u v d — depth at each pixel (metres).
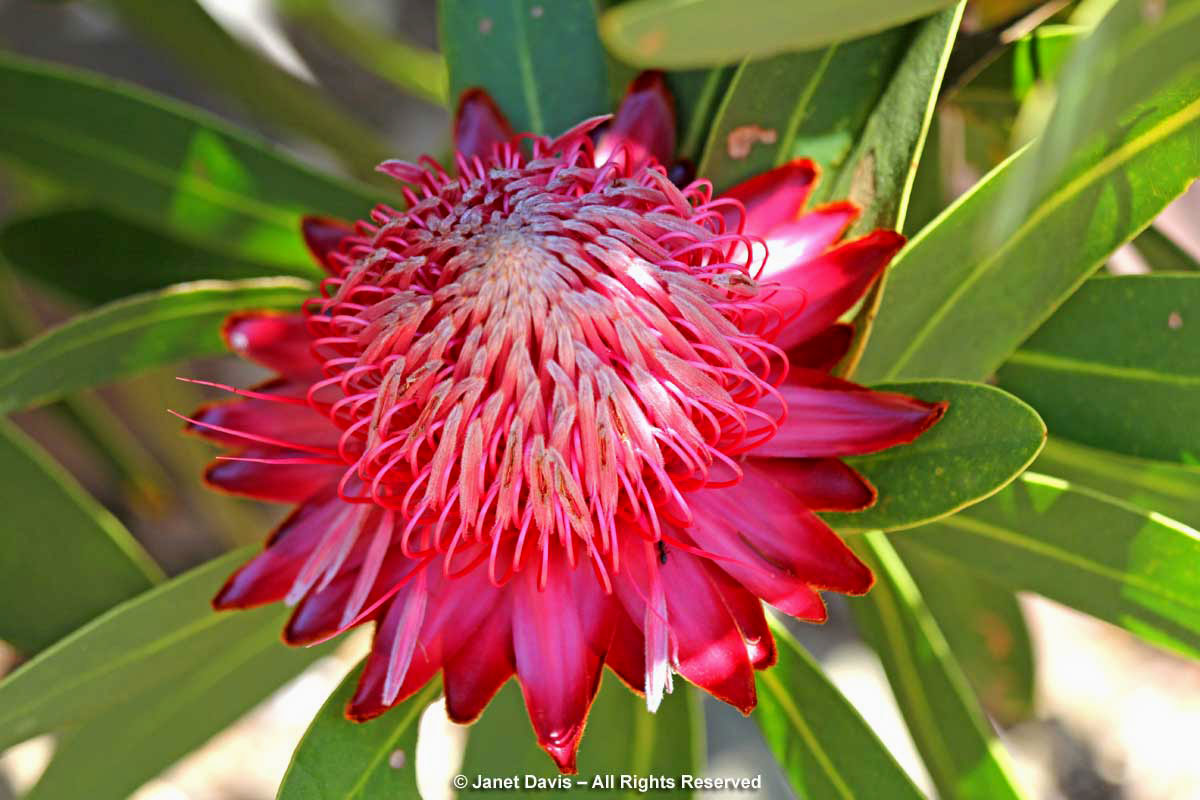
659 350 0.35
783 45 0.31
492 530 0.35
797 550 0.36
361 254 0.38
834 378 0.37
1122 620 0.39
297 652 0.43
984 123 0.45
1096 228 0.37
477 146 0.40
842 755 0.41
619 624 0.36
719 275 0.36
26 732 0.41
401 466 0.36
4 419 0.45
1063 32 0.42
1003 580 0.41
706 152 0.39
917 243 0.38
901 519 0.37
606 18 0.31
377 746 0.38
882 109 0.38
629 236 0.35
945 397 0.37
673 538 0.36
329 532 0.36
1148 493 0.44
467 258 0.35
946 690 0.45
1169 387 0.39
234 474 0.38
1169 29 0.28
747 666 0.35
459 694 0.36
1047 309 0.38
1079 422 0.40
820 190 0.39
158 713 0.44
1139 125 0.36
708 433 0.36
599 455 0.35
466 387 0.34
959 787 0.45
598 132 0.41
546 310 0.35
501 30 0.42
